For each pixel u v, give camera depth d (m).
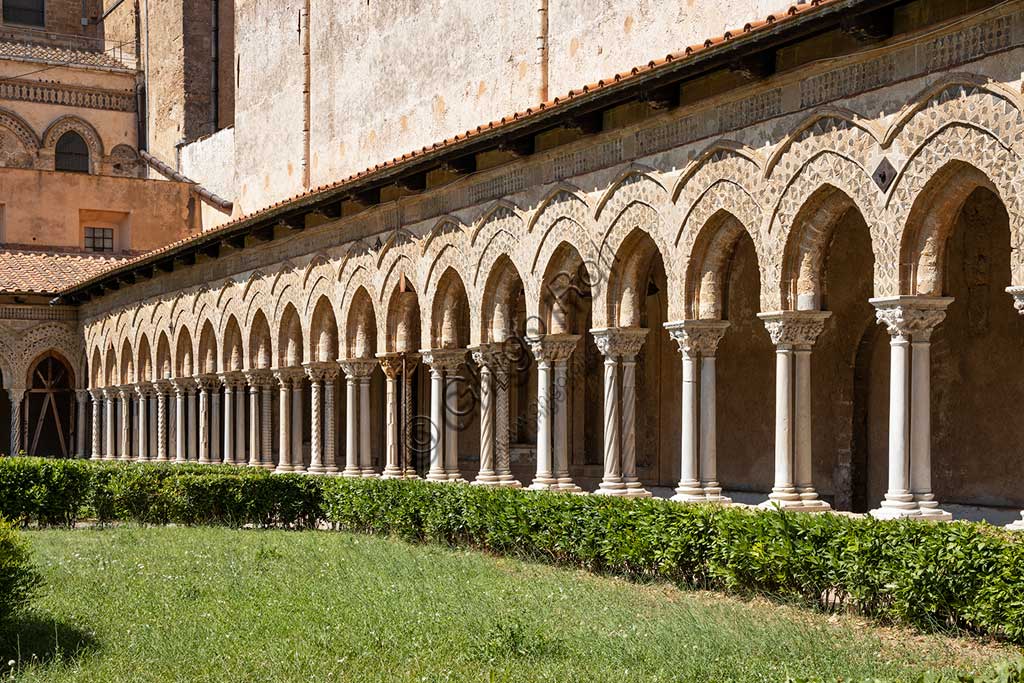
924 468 15.02
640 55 21.56
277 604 14.85
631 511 16.56
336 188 26.70
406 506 21.92
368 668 11.73
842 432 21.55
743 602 14.47
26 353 45.50
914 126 14.71
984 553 11.90
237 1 40.56
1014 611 11.54
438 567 17.73
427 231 25.77
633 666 11.43
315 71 34.81
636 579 16.47
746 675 10.77
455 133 27.50
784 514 14.27
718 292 18.50
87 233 47.03
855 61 15.48
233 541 21.75
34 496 25.89
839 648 11.57
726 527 14.93
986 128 13.77
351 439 29.16
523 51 24.88
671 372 25.20
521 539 18.81
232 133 44.03
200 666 11.89
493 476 23.62
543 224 21.86
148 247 46.75
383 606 14.55
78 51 53.25
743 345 23.64
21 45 51.88
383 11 30.94
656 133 19.09
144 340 41.03
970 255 19.33
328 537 22.31
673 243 18.73
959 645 11.80
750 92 17.16
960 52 14.07
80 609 14.73
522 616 13.57
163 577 17.19
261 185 38.34
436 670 11.52
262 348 33.88
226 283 35.41
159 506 25.69
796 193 16.50
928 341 15.14
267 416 34.53
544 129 20.64
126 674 11.61
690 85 18.19
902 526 12.84
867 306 21.02
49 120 50.50
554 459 22.25
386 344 27.47
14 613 13.54
